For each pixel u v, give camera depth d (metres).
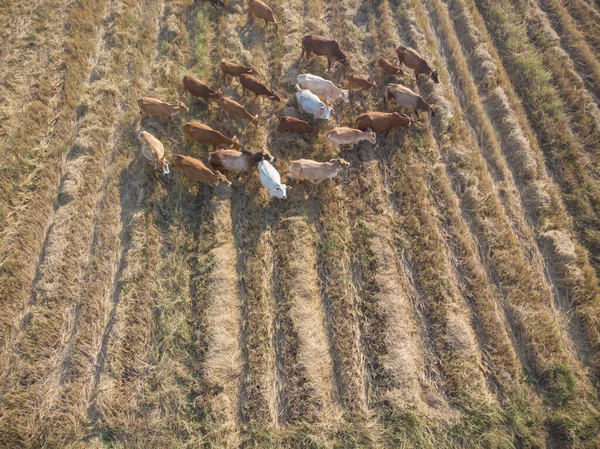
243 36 12.52
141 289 8.02
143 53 11.54
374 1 13.73
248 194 9.45
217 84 11.17
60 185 9.26
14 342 7.40
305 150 10.28
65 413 6.81
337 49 11.38
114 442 6.69
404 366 7.43
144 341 7.54
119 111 10.54
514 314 8.16
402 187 9.67
